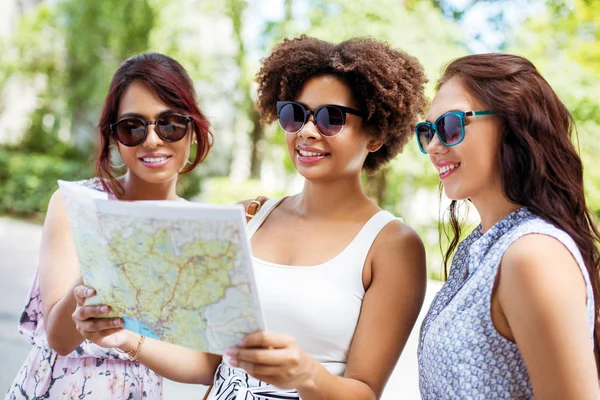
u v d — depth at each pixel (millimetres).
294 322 1517
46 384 1756
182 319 1196
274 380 1181
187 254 1112
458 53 6176
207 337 1188
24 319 1798
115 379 1784
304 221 1688
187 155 1975
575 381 1087
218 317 1146
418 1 6773
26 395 1763
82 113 12508
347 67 1579
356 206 1672
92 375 1768
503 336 1207
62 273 1680
